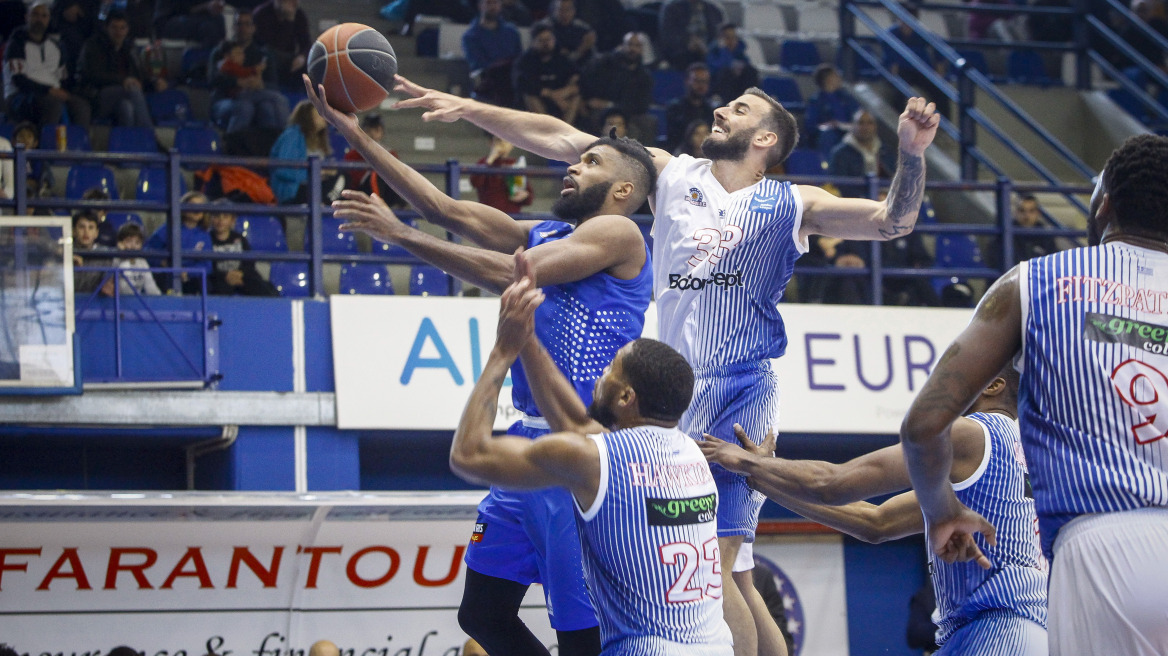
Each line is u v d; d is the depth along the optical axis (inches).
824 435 549.6
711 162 241.8
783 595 587.2
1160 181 168.9
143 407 477.4
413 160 759.1
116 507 398.3
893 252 633.6
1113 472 161.8
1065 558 165.6
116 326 475.5
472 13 882.8
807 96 891.4
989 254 619.2
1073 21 844.6
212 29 781.9
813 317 540.7
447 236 621.9
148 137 688.4
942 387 170.4
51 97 671.8
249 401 489.4
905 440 172.7
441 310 512.1
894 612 600.4
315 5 860.0
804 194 236.8
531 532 231.6
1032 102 875.4
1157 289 166.9
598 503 191.0
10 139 658.8
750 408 232.8
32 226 470.0
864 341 543.5
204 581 427.5
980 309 174.4
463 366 508.1
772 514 592.4
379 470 542.9
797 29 981.8
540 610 448.8
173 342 486.6
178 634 422.9
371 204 210.5
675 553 192.7
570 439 190.9
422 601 447.5
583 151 257.6
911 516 232.7
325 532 437.7
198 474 553.0
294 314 501.7
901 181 222.8
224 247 559.8
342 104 242.1
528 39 855.1
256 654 430.3
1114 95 898.1
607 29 842.8
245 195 625.6
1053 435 167.5
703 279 230.8
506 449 187.5
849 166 710.5
